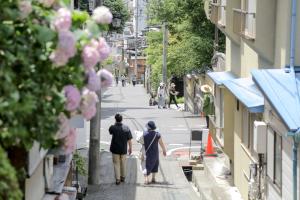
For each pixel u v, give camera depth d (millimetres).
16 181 4754
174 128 32250
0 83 5227
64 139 6449
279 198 13055
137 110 42844
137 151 25250
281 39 13789
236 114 18375
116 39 72000
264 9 14516
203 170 22172
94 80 6184
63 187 12320
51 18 5727
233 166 18953
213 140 23297
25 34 5680
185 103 45125
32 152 8352
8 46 5488
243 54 18375
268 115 13781
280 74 13219
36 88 5613
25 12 5605
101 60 6359
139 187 18828
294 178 11531
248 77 17469
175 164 22344
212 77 20297
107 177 20188
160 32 53156
